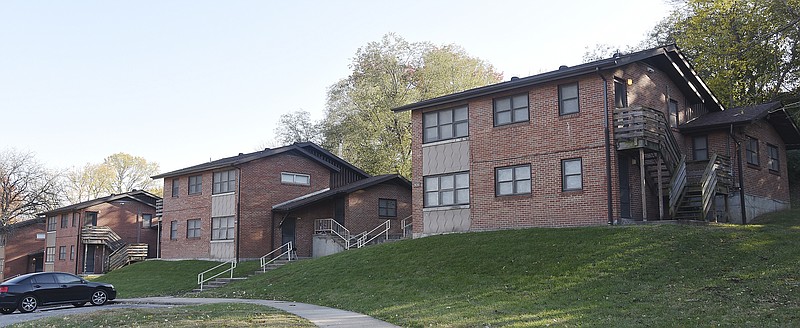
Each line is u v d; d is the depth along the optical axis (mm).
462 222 26969
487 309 15859
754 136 28438
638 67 25031
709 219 24516
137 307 23031
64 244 55250
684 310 13719
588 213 23219
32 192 62188
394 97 51375
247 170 38188
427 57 52031
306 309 18719
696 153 27297
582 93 23891
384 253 24938
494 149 26250
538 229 23266
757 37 20781
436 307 16875
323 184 41812
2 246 62031
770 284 15109
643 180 22375
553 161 24422
